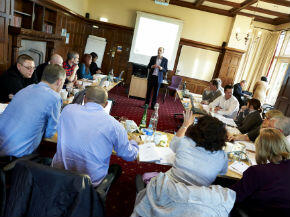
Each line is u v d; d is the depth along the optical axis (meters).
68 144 1.31
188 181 1.23
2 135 1.47
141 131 2.17
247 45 7.87
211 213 1.03
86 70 4.75
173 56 8.11
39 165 1.01
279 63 7.41
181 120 5.11
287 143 1.37
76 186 0.99
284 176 1.21
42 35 4.91
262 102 6.38
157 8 7.91
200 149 1.25
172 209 1.06
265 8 6.67
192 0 7.40
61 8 5.84
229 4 6.74
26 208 1.04
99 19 8.09
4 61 3.88
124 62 8.42
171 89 7.41
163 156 1.69
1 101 2.65
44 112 1.51
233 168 1.71
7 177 1.24
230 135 2.37
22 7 4.68
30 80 3.11
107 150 1.35
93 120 1.30
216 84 4.60
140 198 1.28
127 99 6.29
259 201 1.24
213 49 8.13
